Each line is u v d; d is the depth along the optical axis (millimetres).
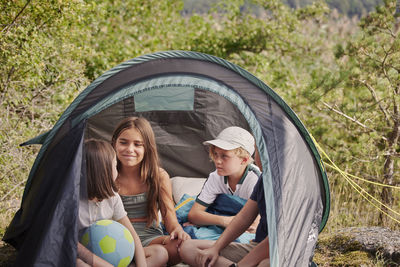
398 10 5031
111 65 6727
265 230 2645
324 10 8461
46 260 2328
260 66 7477
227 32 8391
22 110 5203
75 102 2975
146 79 2994
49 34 5125
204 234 3227
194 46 8125
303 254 2566
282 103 2803
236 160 3150
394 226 4391
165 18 7906
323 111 5445
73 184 2475
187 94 3965
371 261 3240
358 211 4738
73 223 2391
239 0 8289
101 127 3967
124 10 7559
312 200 2771
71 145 2740
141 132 2996
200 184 4145
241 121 4133
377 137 4801
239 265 2541
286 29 8078
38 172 3025
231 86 2898
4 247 3471
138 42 7340
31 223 2768
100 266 2455
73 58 5719
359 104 5324
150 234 3125
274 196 2520
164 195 3143
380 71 5000
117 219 2771
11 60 4461
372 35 5117
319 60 8336
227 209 3393
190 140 4273
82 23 5523
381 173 4898
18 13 4543
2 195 4484
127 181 3098
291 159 2717
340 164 4957
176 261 2945
